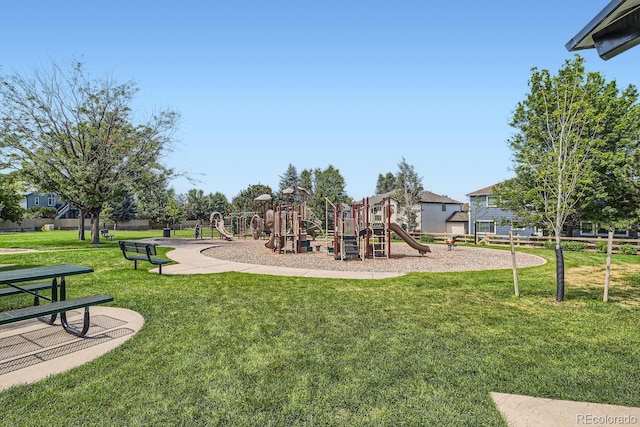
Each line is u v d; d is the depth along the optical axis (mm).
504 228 32062
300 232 18531
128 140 21578
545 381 3396
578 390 3225
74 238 26766
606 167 19219
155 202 61031
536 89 19438
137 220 57938
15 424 2689
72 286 8023
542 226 19812
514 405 2969
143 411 2865
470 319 5469
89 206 21203
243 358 3930
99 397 3080
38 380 3391
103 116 21172
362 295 7223
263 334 4738
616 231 24547
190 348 4215
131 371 3586
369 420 2754
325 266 12539
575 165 7367
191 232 44344
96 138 20688
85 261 12609
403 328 5004
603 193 19297
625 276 10023
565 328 5031
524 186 19719
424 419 2762
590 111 7332
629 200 19703
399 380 3414
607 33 3592
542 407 2938
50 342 4438
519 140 17453
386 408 2924
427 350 4172
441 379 3436
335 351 4141
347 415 2824
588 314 5789
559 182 7129
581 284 8680
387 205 16219
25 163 19453
